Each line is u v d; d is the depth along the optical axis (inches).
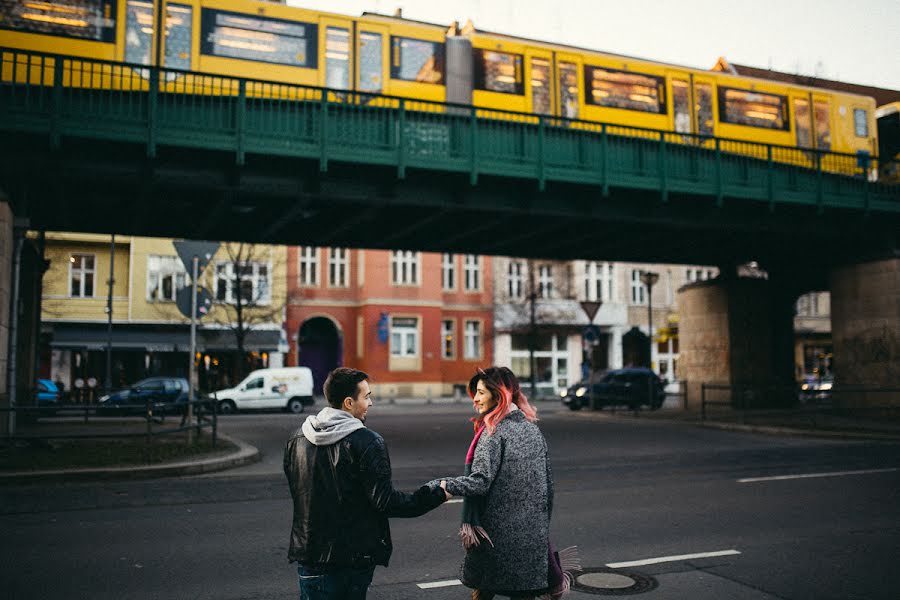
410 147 639.8
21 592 207.3
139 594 205.8
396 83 689.0
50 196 670.5
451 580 221.1
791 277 1105.4
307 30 658.2
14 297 585.0
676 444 643.5
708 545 264.5
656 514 322.0
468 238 868.6
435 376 1632.6
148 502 354.3
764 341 1057.5
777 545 264.5
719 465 500.1
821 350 2030.0
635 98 801.6
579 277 1847.9
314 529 124.3
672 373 1951.3
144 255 1461.6
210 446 544.4
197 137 560.1
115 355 1459.2
